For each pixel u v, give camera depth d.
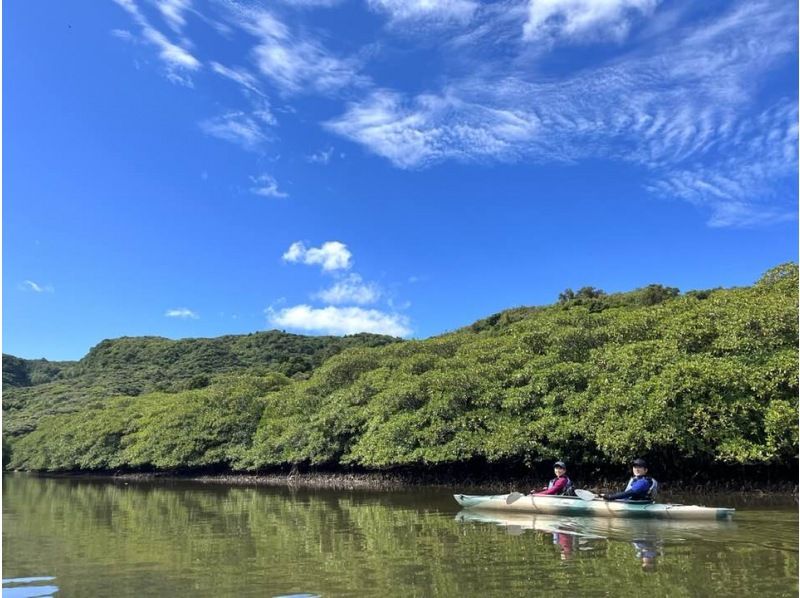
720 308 20.52
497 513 16.69
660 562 9.84
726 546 10.91
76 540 14.36
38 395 86.50
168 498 26.69
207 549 12.61
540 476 24.91
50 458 55.25
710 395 18.06
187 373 91.50
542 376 23.44
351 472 34.03
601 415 20.16
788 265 22.66
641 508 14.57
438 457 24.77
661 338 22.12
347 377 38.31
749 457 17.41
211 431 41.84
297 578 9.64
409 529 14.31
